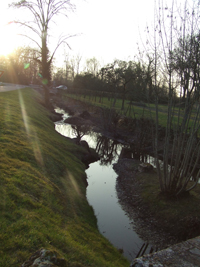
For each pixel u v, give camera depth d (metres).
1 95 18.84
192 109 7.82
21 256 3.16
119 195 9.93
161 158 15.58
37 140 9.95
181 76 7.25
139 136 17.83
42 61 25.52
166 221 7.74
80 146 15.02
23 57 25.00
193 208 7.91
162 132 18.08
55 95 58.62
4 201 4.36
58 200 6.10
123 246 6.55
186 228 7.17
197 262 2.23
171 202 8.48
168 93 8.09
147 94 8.34
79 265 3.49
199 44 6.75
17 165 6.36
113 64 38.66
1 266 2.91
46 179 6.80
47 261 2.53
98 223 7.52
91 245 4.97
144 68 8.04
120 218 8.10
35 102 26.11
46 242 3.64
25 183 5.54
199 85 7.05
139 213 8.54
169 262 2.20
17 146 7.81
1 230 3.54
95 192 9.80
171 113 8.21
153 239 7.07
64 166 9.48
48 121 19.42
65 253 3.70
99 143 20.34
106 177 11.95
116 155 16.88
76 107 39.56
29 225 3.88
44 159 8.29
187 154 8.09
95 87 52.38
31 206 4.74
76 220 5.91
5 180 5.12
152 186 10.10
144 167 12.22
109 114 24.95
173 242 6.94
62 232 4.39
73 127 24.19
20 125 10.74
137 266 2.15
